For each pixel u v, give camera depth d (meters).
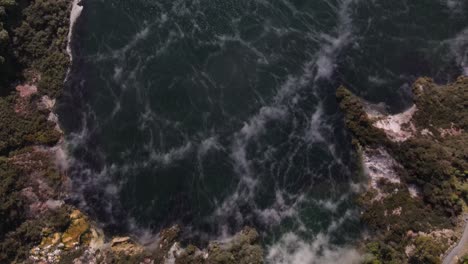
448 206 70.06
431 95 77.44
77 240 75.00
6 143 75.69
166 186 78.19
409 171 73.81
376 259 70.31
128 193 78.25
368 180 76.19
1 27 77.19
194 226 76.25
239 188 77.69
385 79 80.62
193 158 79.19
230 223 76.19
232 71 82.25
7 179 72.62
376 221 73.25
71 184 78.00
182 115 81.06
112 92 82.62
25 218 73.88
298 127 79.88
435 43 81.88
